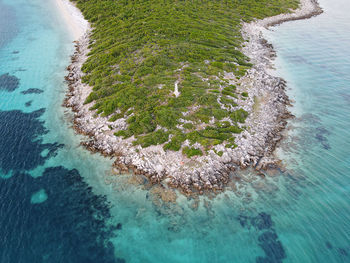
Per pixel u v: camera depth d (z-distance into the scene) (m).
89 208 28.88
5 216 27.72
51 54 64.00
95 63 53.97
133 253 24.88
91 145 37.12
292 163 34.03
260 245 25.25
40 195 30.25
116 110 41.25
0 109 44.78
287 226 26.75
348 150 36.09
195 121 37.84
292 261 23.95
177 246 25.31
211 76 48.38
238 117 39.62
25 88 50.94
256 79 50.00
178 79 46.22
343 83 51.66
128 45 56.88
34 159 35.22
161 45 56.44
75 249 25.08
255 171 32.75
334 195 29.75
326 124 41.06
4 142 37.81
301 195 29.86
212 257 24.41
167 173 31.88
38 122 42.16
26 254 24.50
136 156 33.88
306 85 51.31
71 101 46.38
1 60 60.81
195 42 60.16
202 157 33.19
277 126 40.09
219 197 29.67
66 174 33.00
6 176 32.56
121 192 30.50
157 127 37.34
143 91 43.34
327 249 24.66
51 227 26.86
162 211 28.38
